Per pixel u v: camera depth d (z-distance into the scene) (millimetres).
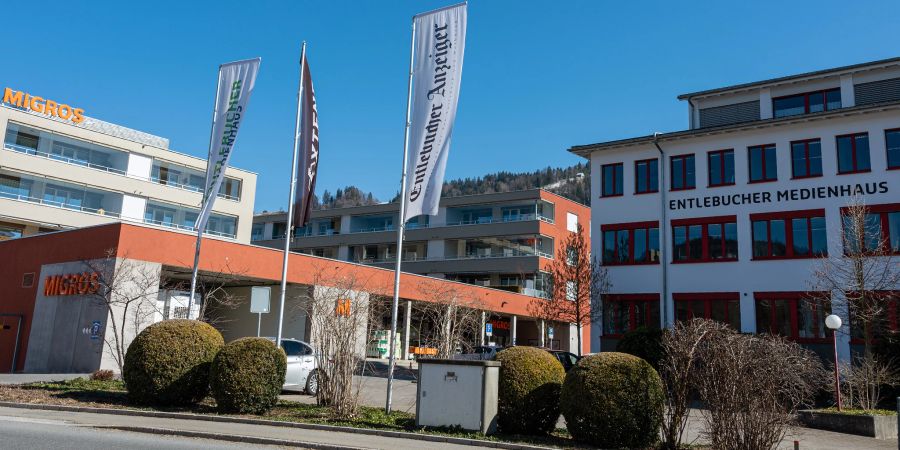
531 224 57594
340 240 69250
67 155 51219
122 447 10070
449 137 15625
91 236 28875
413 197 15711
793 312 26891
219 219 59781
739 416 10516
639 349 24438
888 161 26078
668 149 30984
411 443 11867
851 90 28891
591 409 11781
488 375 12828
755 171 28906
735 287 28312
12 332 32219
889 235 25438
